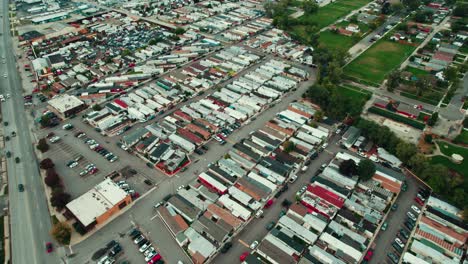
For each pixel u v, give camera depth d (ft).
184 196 408.26
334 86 608.60
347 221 372.79
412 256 333.01
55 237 344.69
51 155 486.79
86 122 561.43
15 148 501.56
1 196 417.90
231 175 437.58
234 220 372.17
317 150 485.97
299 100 604.08
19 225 379.14
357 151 482.69
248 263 327.06
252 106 580.30
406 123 537.65
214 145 502.79
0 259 342.44
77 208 383.24
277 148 487.61
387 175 428.56
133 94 620.90
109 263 333.83
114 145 506.07
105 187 411.34
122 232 370.12
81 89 652.48
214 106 582.76
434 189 402.93
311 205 390.42
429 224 369.09
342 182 420.36
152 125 537.65
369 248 348.79
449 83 640.58
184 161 471.21
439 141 498.69
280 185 428.97
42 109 596.29
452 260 328.70
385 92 625.00
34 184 435.53
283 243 346.33
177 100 610.24
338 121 542.57
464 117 548.72
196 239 352.08
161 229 374.43
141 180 440.86
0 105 609.01
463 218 368.48
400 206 398.01
